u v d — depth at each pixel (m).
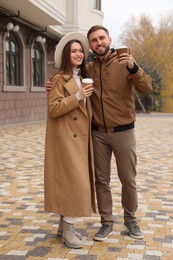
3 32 14.74
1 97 14.95
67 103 3.44
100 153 3.78
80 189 3.46
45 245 3.61
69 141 3.52
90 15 20.08
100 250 3.49
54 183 3.57
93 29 3.59
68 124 3.56
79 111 3.57
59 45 3.66
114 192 5.54
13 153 9.02
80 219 4.35
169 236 3.83
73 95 3.47
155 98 38.97
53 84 3.61
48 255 3.38
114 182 6.16
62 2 17.52
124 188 3.80
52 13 15.47
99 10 21.09
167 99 39.12
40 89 19.12
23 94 17.12
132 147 3.73
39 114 19.22
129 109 3.68
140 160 8.31
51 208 3.57
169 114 32.25
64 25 19.03
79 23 19.36
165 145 10.78
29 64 17.77
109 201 3.83
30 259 3.30
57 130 3.58
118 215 4.48
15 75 16.67
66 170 3.51
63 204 3.51
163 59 40.25
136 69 3.40
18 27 15.02
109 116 3.66
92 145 3.67
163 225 4.15
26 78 17.44
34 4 13.41
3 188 5.77
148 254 3.39
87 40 3.73
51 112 3.54
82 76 3.77
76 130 3.56
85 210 3.46
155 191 5.62
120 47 3.36
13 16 14.37
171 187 5.88
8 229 4.03
